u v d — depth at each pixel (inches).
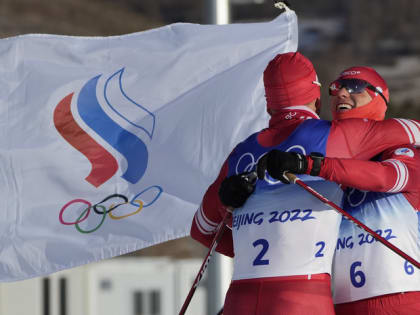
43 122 721.0
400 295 514.9
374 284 518.6
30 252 714.2
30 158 717.3
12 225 713.6
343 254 532.1
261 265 498.3
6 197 716.7
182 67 735.7
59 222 716.7
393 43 6884.8
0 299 1806.1
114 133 725.9
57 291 1893.5
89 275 1939.0
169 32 742.5
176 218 722.2
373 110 572.7
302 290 487.5
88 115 724.0
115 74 731.4
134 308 1989.4
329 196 503.8
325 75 4768.7
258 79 735.7
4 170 716.7
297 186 503.2
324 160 482.9
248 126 733.9
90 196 721.0
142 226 721.0
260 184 511.8
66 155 719.7
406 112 4141.2
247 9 5113.2
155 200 723.4
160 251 2204.7
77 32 4210.1
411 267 517.7
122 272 1980.8
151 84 732.7
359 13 7145.7
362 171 484.1
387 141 508.7
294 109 528.4
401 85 5940.0
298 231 495.2
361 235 526.0
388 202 521.7
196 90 735.1
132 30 4402.1
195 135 730.8
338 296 534.9
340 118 575.8
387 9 7224.4
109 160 722.8
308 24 7091.5
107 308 1942.7
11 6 4362.7
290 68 528.7
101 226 720.3
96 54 732.0
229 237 585.6
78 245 716.7
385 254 517.3
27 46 726.5
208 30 741.9
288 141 512.1
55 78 725.9
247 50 739.4
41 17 4325.8
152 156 727.1
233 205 508.1
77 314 1908.2
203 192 725.3
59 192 719.1
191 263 2031.3
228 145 732.0
